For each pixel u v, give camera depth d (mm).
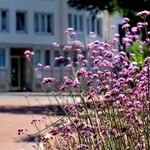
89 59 8227
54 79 7164
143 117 6574
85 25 60719
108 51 7703
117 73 7590
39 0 57688
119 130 6527
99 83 7227
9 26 55219
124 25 8336
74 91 7543
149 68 6691
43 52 57656
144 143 6316
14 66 55125
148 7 26578
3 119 19531
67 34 8516
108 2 27203
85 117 6812
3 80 53812
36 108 24359
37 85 53906
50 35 58406
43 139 7809
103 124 6730
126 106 6836
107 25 60906
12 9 55625
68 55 8594
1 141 13312
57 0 59062
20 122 18312
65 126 6918
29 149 11562
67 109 7145
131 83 7285
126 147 6453
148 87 6484
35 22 57375
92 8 28078
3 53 54562
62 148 7344
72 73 7699
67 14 59438
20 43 55906
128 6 26750
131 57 9047
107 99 6859
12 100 33750
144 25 7637
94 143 6391
